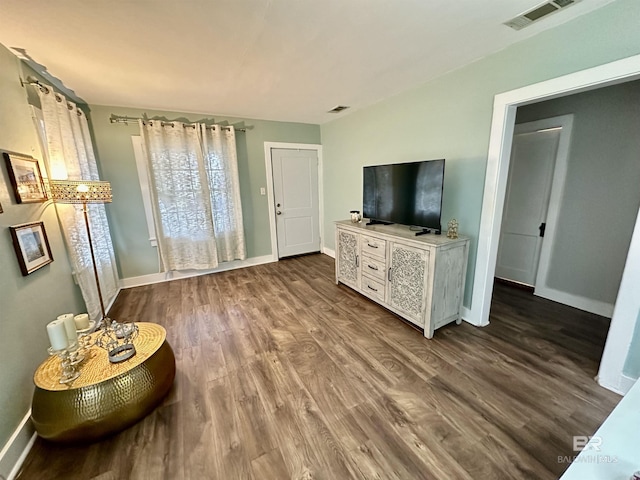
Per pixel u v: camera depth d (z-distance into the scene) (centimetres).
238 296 339
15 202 174
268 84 279
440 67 246
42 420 139
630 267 161
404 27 180
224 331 258
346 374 196
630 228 250
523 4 159
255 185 448
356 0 152
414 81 279
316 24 174
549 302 306
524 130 320
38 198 201
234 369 204
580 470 71
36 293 184
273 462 135
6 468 131
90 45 191
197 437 150
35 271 186
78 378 148
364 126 381
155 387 163
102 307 254
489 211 236
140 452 142
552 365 200
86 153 297
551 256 308
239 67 235
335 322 270
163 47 197
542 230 316
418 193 262
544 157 308
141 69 233
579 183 279
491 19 173
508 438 144
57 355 154
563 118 285
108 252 328
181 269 400
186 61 221
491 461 132
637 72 152
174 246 390
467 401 169
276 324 269
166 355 180
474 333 245
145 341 181
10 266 160
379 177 308
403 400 171
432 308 233
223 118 405
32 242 182
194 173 384
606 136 258
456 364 203
